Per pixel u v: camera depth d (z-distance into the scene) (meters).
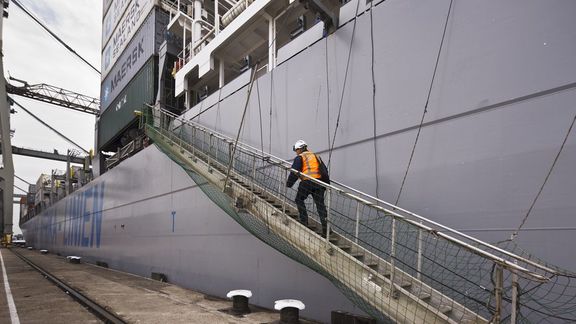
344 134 6.31
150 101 15.05
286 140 7.55
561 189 3.81
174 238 11.35
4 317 6.50
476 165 4.52
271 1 8.84
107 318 6.34
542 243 3.88
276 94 7.96
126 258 15.11
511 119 4.26
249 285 8.05
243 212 6.46
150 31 15.76
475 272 4.32
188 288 10.30
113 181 17.84
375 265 4.41
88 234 21.97
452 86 4.87
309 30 7.45
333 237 5.16
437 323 3.49
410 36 5.46
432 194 4.95
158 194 12.65
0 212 41.22
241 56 11.24
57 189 40.09
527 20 4.22
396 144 5.48
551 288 3.76
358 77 6.18
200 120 11.03
